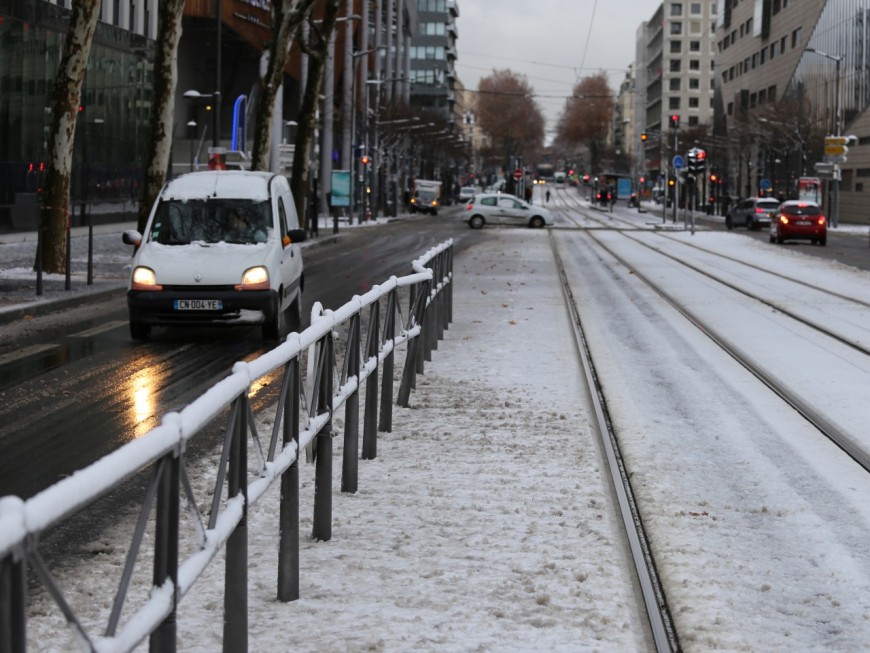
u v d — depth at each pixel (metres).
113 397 11.91
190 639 5.30
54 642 4.93
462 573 6.38
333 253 40.66
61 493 2.87
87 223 49.59
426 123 124.50
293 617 5.64
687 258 39.69
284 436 5.76
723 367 14.66
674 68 197.75
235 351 15.66
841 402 12.20
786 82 112.62
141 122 56.94
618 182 147.12
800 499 8.26
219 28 47.75
